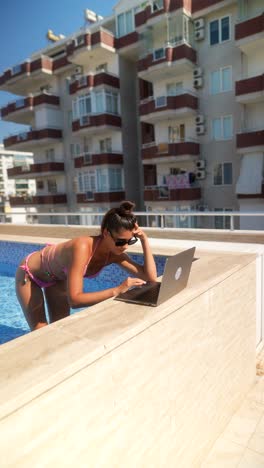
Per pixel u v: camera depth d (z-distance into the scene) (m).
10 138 24.31
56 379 0.99
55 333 1.28
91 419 1.12
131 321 1.37
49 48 22.86
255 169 14.30
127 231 1.84
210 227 16.45
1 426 0.85
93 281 5.51
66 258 2.00
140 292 1.74
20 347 1.17
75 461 1.06
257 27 13.14
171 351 1.57
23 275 2.37
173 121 17.19
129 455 1.31
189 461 1.82
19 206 24.88
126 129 20.03
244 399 2.62
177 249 4.37
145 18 16.83
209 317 1.95
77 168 20.80
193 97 15.96
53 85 22.77
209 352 1.98
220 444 2.14
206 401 1.99
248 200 14.38
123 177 20.02
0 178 72.75
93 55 19.41
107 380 1.19
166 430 1.57
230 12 14.81
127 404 1.29
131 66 20.12
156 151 17.00
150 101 16.77
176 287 1.69
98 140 20.72
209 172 16.33
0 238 6.99
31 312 2.40
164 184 17.89
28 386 0.93
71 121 22.11
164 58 15.77
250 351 2.72
